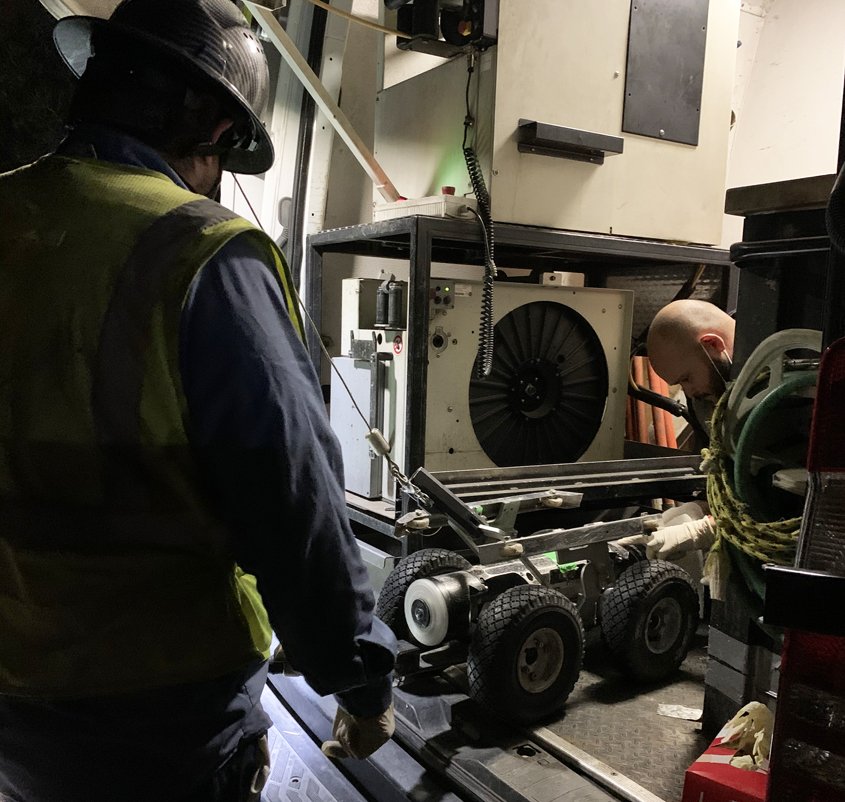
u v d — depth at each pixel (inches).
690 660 86.5
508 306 91.2
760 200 59.4
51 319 32.5
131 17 37.9
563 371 98.6
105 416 32.2
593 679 81.0
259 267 35.2
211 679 37.3
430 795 60.6
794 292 60.2
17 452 33.1
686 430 135.8
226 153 42.8
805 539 34.2
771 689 62.1
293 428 33.8
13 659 35.3
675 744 67.4
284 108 124.9
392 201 95.0
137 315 32.0
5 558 34.8
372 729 43.2
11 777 38.1
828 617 29.5
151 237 32.9
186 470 33.8
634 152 95.7
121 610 34.4
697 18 97.9
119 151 36.7
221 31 39.2
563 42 87.4
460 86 89.0
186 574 35.9
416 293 82.0
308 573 35.3
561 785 58.9
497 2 82.1
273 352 33.7
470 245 98.3
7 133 94.7
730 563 63.3
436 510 74.5
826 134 133.5
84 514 33.5
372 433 69.7
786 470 56.6
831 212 39.6
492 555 72.5
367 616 38.7
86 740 35.8
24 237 34.4
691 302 87.6
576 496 80.7
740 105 145.3
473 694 68.1
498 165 85.4
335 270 133.6
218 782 39.6
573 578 81.0
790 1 139.5
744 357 64.3
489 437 93.2
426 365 83.7
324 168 125.3
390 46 103.4
